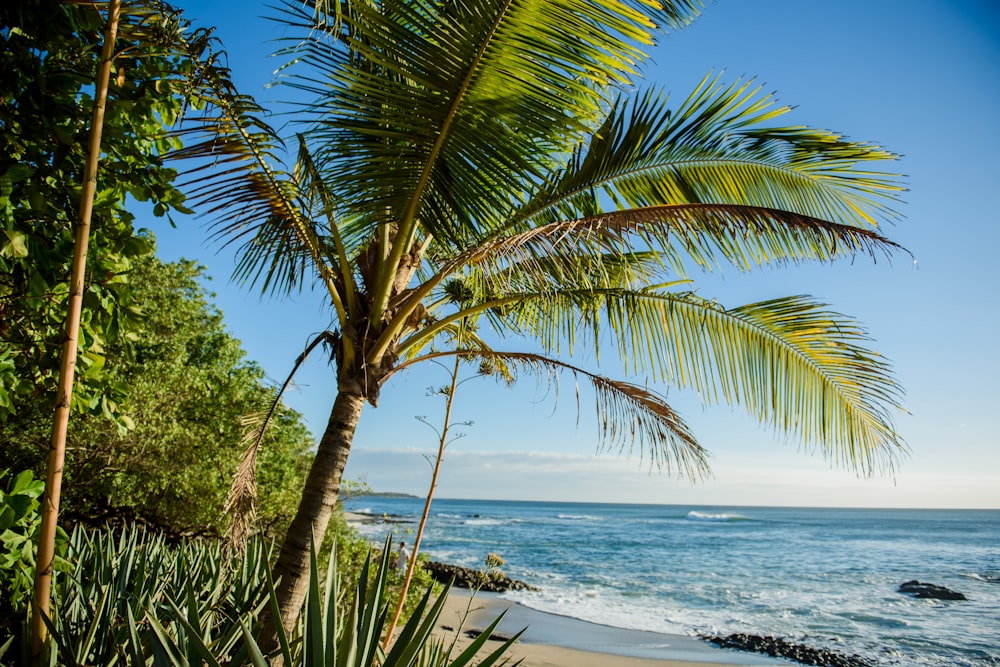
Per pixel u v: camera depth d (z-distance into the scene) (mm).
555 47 3027
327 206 3805
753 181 4352
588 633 16047
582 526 70438
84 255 2076
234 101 3408
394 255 3930
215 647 2625
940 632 16328
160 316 12328
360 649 2088
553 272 3982
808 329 4598
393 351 4094
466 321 5551
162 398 10312
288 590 3467
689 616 18641
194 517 10508
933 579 27297
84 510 9641
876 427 4543
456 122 3324
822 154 4238
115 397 3045
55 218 2557
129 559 3584
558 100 3180
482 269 3826
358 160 3539
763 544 46562
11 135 2545
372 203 3676
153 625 1886
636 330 4668
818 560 35750
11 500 2424
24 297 2537
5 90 2385
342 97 3305
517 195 3506
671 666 12789
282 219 4293
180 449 10258
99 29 2541
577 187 4117
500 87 3178
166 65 2967
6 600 2617
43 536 1944
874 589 24328
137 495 9953
